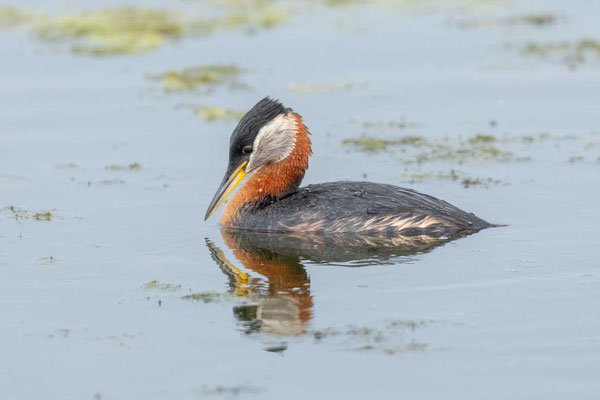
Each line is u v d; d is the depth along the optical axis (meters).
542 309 12.88
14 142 22.14
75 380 11.30
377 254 15.49
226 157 21.17
